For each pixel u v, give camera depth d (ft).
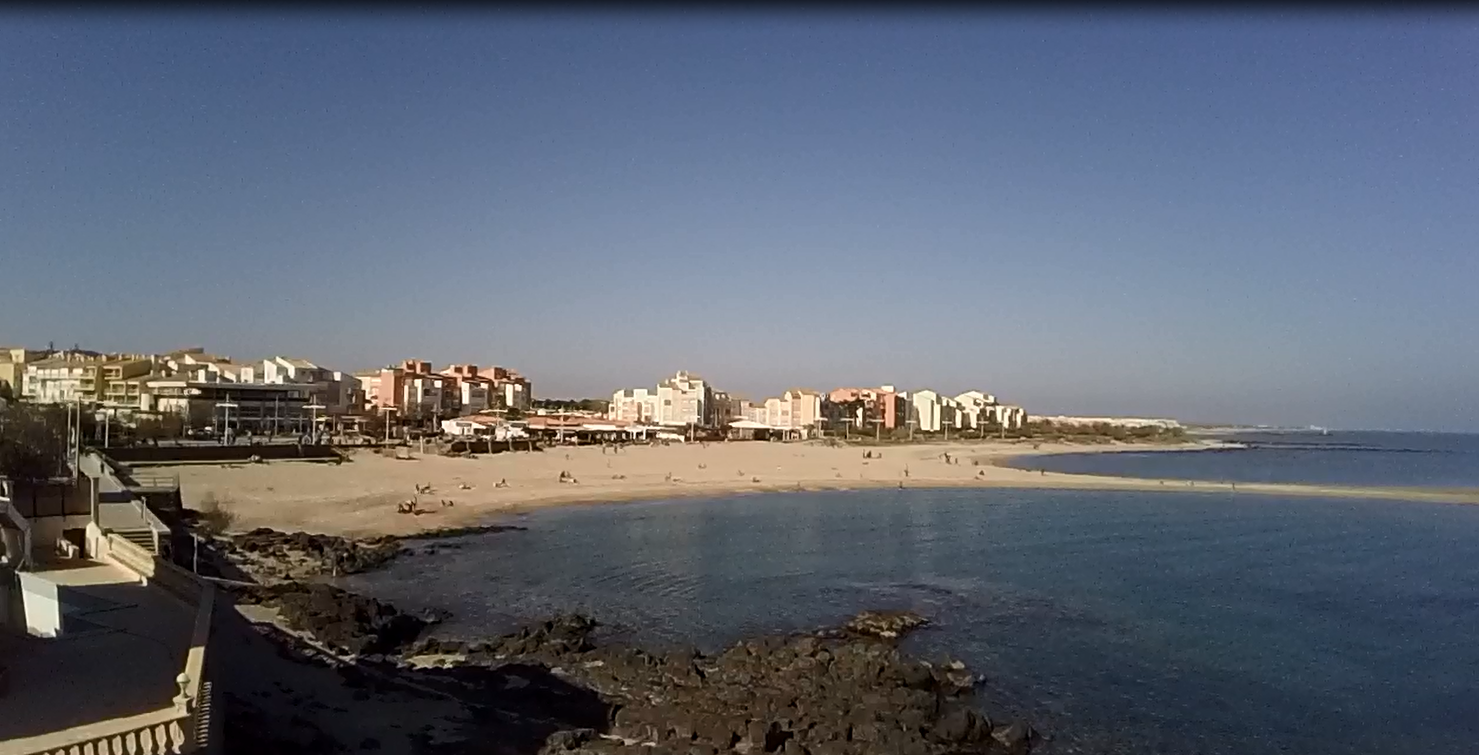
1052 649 138.72
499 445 456.04
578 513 288.71
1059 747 100.99
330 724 88.48
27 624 86.02
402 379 610.24
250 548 195.72
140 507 150.10
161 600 93.61
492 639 132.67
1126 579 195.42
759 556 216.95
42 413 227.81
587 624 141.79
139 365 474.08
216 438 377.50
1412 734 107.65
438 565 196.03
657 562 205.98
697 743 92.63
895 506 331.57
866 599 170.91
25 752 49.93
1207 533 269.03
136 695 63.31
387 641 129.39
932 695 111.34
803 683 112.37
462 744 88.12
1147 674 127.65
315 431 442.50
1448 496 382.42
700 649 134.10
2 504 96.84
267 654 108.17
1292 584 193.16
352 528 234.99
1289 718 111.96
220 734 70.95
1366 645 144.56
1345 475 527.40
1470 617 164.25
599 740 92.79
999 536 258.37
